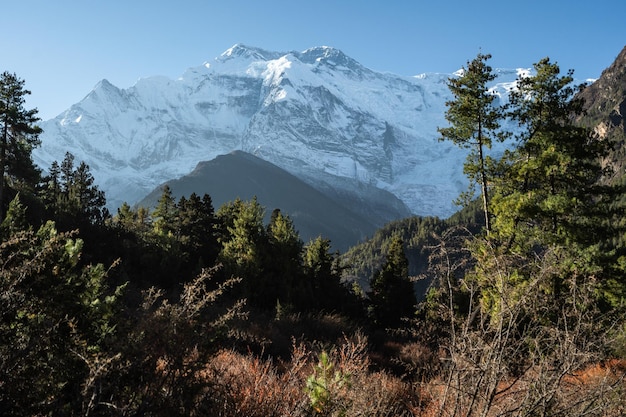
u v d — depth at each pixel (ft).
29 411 8.99
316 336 61.31
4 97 101.91
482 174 70.23
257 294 92.43
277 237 116.88
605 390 10.49
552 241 54.34
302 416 11.90
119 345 9.85
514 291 11.10
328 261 127.03
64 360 9.83
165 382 10.24
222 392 11.17
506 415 10.63
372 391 14.52
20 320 9.96
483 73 70.90
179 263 99.81
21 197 103.60
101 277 13.69
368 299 129.59
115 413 8.84
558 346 10.42
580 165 63.67
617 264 48.73
